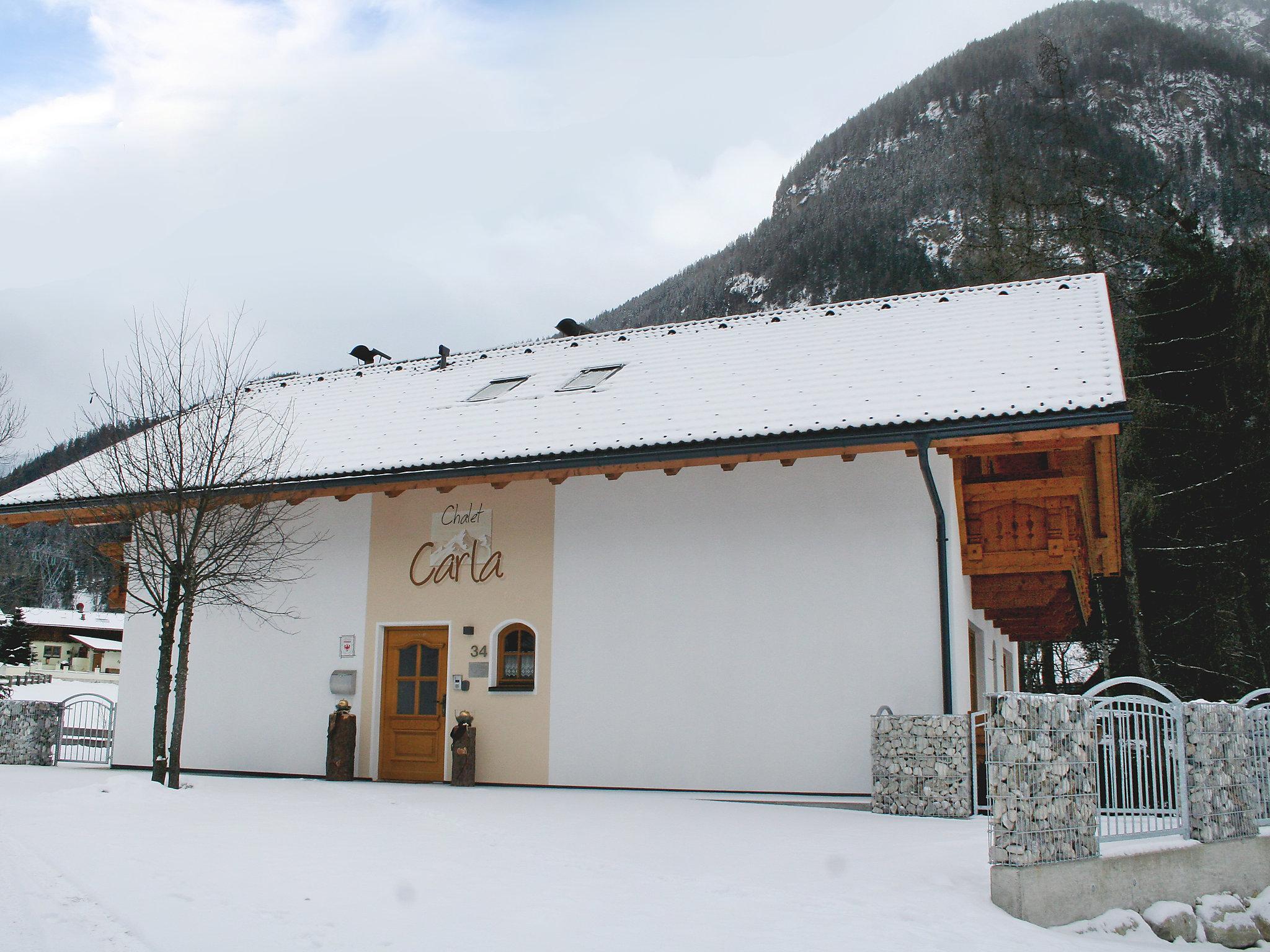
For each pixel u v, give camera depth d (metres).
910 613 13.86
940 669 13.59
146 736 17.88
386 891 7.20
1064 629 21.75
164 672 13.45
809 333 17.52
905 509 14.13
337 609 16.97
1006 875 7.59
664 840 9.76
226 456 15.72
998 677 19.81
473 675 15.91
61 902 6.61
